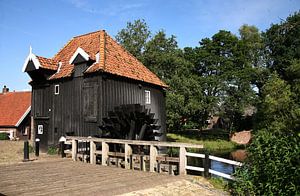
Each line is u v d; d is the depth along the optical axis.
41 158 14.30
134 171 10.26
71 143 14.62
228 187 8.11
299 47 36.81
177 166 9.87
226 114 39.34
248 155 7.70
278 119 23.33
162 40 34.81
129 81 17.97
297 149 6.43
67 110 17.50
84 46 18.95
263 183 6.82
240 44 40.91
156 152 10.37
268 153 6.88
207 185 8.34
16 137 31.06
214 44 40.81
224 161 8.67
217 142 35.91
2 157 15.23
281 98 24.22
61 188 7.65
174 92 33.69
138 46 35.81
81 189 7.54
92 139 12.59
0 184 8.12
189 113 35.03
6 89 37.09
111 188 7.66
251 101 37.94
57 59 19.64
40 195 6.95
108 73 16.28
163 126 21.27
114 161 11.74
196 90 35.19
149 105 19.73
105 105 16.14
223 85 37.84
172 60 33.47
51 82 18.56
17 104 33.34
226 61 39.00
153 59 33.66
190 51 42.03
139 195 7.23
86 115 16.48
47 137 18.39
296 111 21.09
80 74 16.98
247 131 37.34
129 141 11.13
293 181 6.28
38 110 19.14
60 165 11.67
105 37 19.19
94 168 10.92
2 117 32.50
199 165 15.60
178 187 8.06
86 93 16.61
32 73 19.20
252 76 39.97
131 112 15.16
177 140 35.38
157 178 8.97
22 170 10.41
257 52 41.75
